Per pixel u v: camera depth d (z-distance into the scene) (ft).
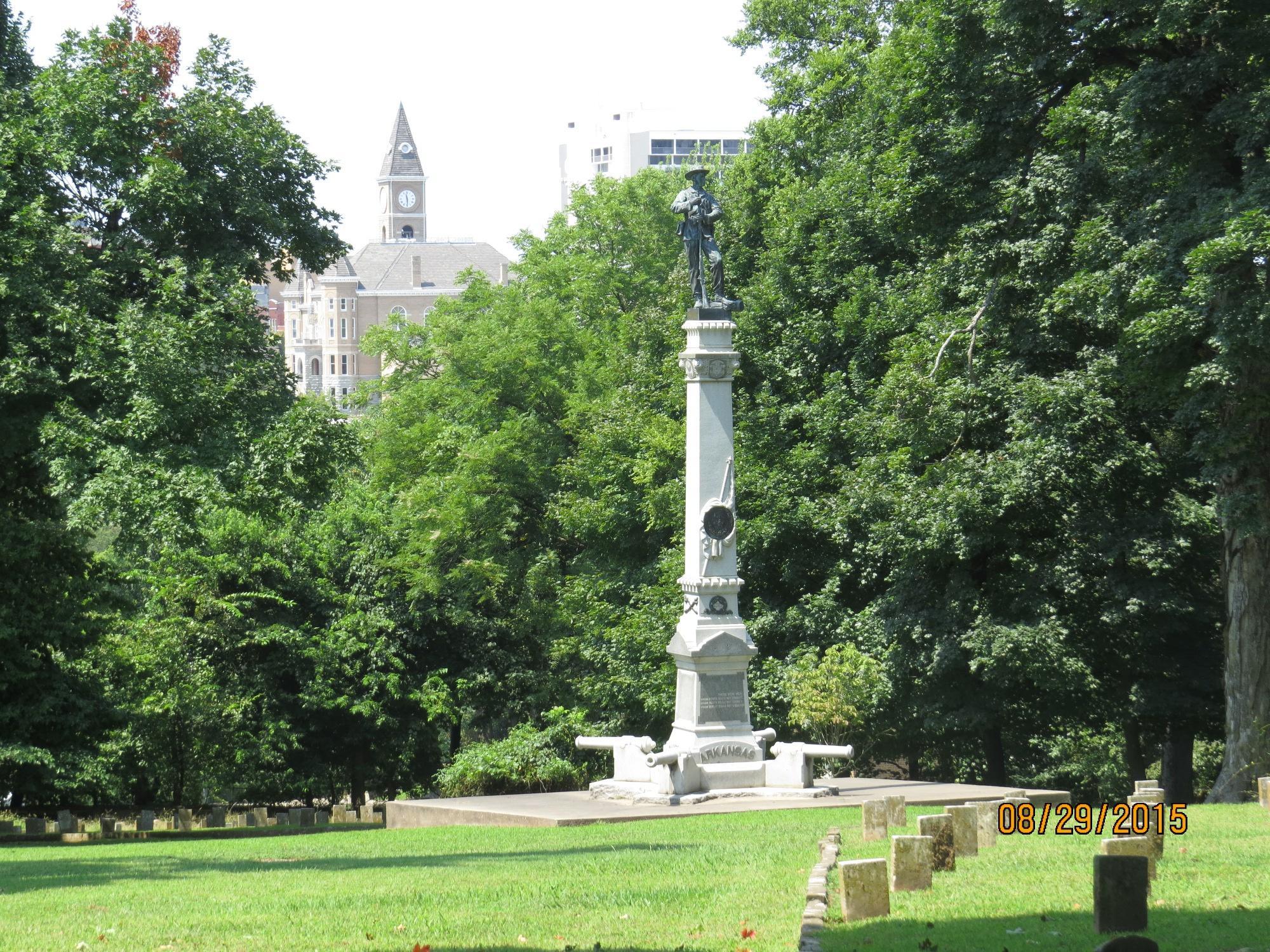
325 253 123.75
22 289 95.45
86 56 110.63
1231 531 93.45
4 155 100.01
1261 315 72.49
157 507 93.04
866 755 127.95
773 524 118.93
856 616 117.08
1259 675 91.56
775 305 129.90
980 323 105.29
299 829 107.55
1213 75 79.66
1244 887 41.86
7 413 98.53
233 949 35.17
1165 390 87.86
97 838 99.86
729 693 90.74
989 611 108.99
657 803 86.07
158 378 96.32
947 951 32.37
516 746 120.98
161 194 105.09
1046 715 120.37
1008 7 86.89
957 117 94.53
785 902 41.37
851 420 117.60
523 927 38.42
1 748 100.58
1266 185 75.20
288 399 114.62
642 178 186.60
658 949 33.94
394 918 40.57
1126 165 89.97
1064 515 110.83
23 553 101.91
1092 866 47.11
